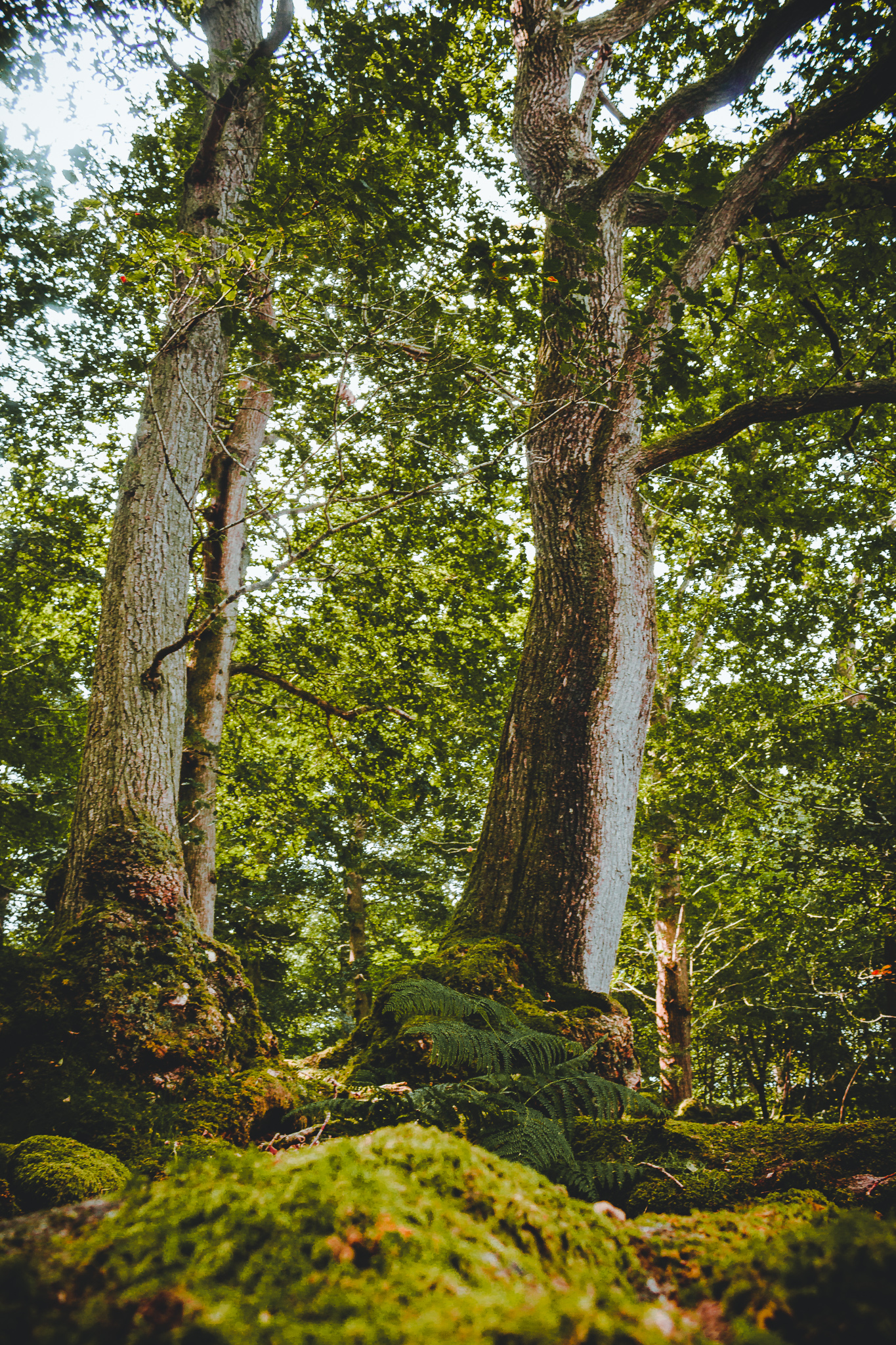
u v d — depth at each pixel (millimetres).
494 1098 3012
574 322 5883
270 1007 15055
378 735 11234
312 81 6172
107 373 9008
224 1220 839
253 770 12055
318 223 6059
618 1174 2652
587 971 4953
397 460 9781
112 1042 3654
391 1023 4398
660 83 9984
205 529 9273
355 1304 669
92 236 7969
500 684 11852
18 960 3896
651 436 11125
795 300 8133
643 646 5883
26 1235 915
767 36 6488
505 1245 917
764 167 6961
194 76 6277
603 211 6730
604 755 5461
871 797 11570
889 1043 13461
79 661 12617
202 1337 602
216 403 6566
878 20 7383
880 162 7758
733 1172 2607
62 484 11375
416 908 14992
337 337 5805
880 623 12281
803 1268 776
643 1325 695
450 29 5719
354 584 11570
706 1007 15555
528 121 7051
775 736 12438
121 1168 2709
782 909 13734
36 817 11531
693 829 12859
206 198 6984
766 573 10391
